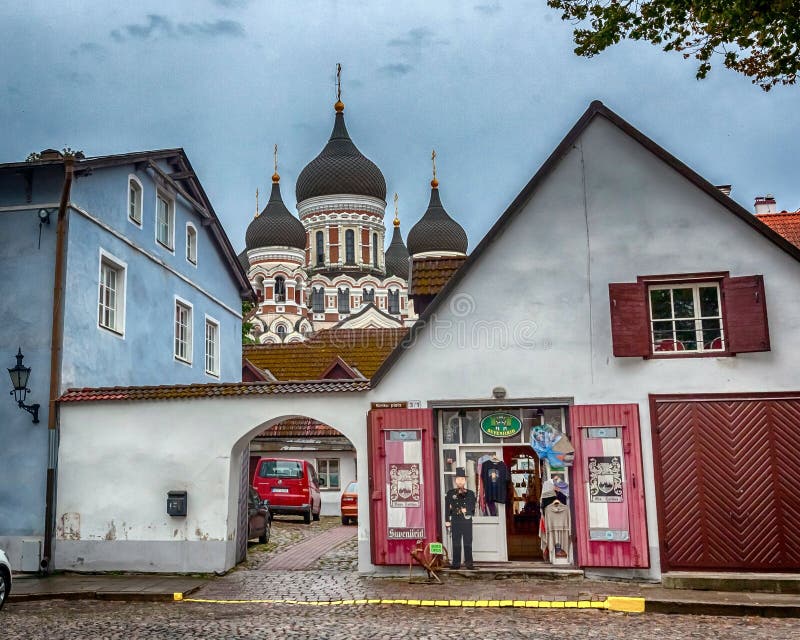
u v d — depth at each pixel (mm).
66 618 11797
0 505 16328
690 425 14820
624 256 15406
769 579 13758
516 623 11281
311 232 91438
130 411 16328
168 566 15812
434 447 15445
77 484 16234
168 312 21469
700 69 13148
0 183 17219
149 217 20641
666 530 14578
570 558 14984
